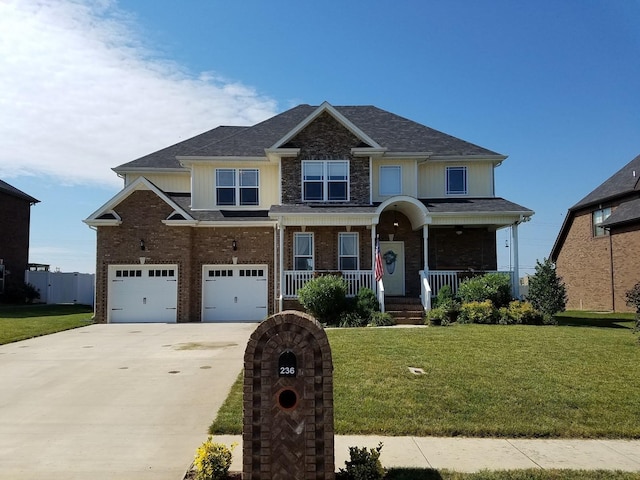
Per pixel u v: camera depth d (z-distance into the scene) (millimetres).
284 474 4996
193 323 20516
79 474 5820
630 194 27234
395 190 22219
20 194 35906
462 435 7078
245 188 22641
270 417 5055
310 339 5156
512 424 7324
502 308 17750
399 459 6207
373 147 21344
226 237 21672
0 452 6496
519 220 19797
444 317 17219
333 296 18203
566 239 34156
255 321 21359
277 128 24812
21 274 36344
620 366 10148
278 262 21422
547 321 17312
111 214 21219
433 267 21859
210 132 27266
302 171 21422
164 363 11531
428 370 9812
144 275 21266
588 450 6543
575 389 8703
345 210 19906
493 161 22812
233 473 5719
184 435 7105
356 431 7152
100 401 8656
